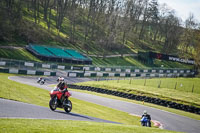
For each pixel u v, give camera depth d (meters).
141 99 66.56
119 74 122.25
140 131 19.67
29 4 190.25
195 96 69.94
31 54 119.12
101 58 158.38
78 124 19.72
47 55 118.69
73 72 105.75
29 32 145.12
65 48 143.75
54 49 134.38
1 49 110.19
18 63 92.94
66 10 198.88
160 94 68.88
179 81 102.12
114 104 55.75
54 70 106.06
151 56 170.12
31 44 127.38
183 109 59.94
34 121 18.75
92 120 26.92
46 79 90.81
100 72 120.81
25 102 31.75
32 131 14.76
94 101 55.66
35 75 94.69
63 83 27.30
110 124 23.14
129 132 18.39
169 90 75.75
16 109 23.88
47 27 168.62
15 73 89.25
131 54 188.88
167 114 51.53
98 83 84.56
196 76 138.88
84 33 190.75
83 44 168.75
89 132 16.33
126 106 55.22
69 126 17.95
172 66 190.62
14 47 120.31
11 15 151.50
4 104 25.73
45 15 179.12
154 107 58.38
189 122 46.00
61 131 15.68
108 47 183.75
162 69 151.50
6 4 160.50
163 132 20.77
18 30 140.62
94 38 189.00
